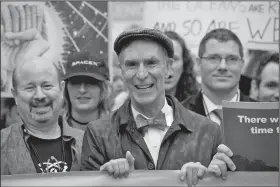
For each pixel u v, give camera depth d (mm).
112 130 2467
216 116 3680
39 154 3344
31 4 3805
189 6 3902
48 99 3432
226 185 2289
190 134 2430
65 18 3830
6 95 3760
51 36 3822
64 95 3598
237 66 3676
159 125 2443
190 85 3816
